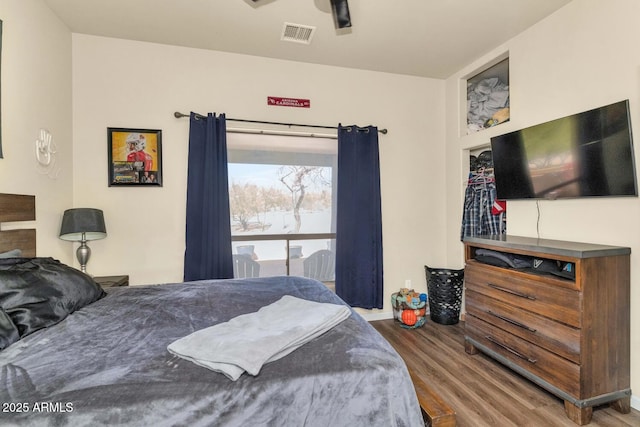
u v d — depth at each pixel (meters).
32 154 2.16
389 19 2.57
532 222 2.66
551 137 2.37
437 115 3.75
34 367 0.99
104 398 0.84
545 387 2.00
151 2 2.36
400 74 3.62
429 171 3.72
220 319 1.44
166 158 2.98
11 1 1.95
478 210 3.31
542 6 2.40
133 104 2.90
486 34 2.79
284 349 1.08
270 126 3.24
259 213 3.27
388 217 3.60
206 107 3.07
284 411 0.91
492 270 2.43
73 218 2.41
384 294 3.60
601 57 2.15
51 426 0.78
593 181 2.11
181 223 3.01
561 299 1.90
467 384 2.21
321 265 3.46
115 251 2.88
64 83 2.62
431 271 3.51
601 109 2.04
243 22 2.62
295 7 2.42
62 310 1.43
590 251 1.81
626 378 1.92
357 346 1.15
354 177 3.35
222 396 0.88
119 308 1.57
